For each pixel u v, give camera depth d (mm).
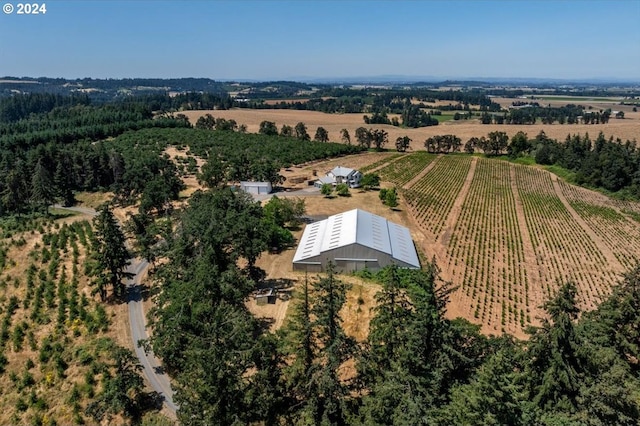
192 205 89688
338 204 113188
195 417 38812
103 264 67375
